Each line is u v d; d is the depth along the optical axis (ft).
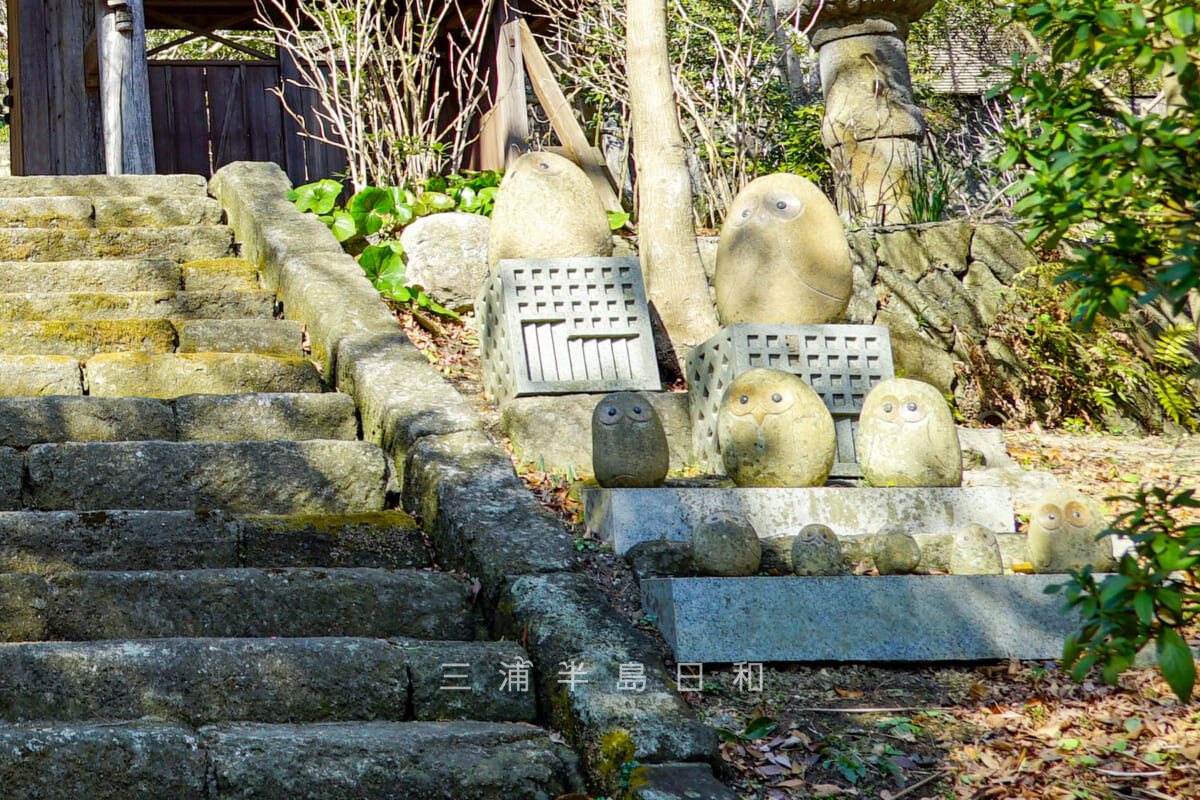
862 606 11.55
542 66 26.45
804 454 13.92
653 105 20.01
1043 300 23.31
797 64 39.91
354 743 8.94
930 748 9.98
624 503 13.16
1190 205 6.78
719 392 16.10
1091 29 6.39
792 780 9.40
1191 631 11.87
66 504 13.00
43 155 29.99
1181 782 9.39
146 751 8.60
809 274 16.60
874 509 13.79
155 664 9.59
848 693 10.91
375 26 25.94
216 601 11.03
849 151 29.04
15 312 17.60
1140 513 6.58
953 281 23.31
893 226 23.44
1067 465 18.54
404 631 11.41
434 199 23.30
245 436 14.97
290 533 12.47
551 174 18.17
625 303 17.25
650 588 11.86
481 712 10.22
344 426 15.43
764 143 31.12
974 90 47.52
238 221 22.02
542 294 16.96
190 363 16.10
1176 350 23.32
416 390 15.17
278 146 33.47
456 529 12.34
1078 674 6.49
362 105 26.27
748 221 16.89
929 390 14.52
